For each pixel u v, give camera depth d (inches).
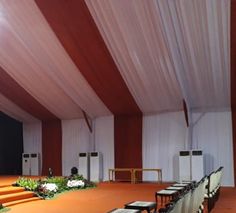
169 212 143.5
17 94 618.2
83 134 681.0
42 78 546.9
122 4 367.6
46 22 410.9
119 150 630.5
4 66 524.4
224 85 500.1
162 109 588.1
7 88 600.1
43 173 725.9
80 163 658.8
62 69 511.2
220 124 561.6
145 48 434.0
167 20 379.9
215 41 404.5
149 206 226.7
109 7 374.0
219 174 399.9
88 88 557.9
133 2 361.7
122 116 635.5
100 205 349.7
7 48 476.1
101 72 504.4
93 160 645.9
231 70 457.4
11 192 400.2
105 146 649.6
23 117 729.0
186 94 535.8
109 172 615.2
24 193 399.5
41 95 610.2
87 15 389.7
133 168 611.5
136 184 557.0
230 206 338.6
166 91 531.5
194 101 559.8
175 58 442.3
